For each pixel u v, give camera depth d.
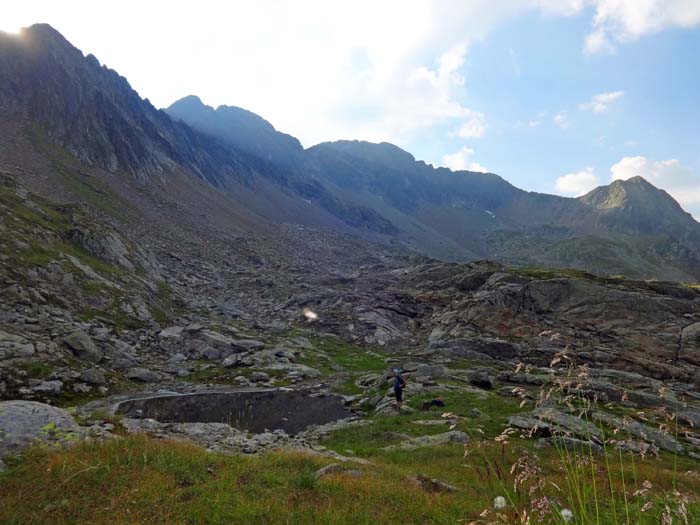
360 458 18.39
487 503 10.51
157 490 9.81
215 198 195.62
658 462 18.30
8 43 150.12
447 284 85.44
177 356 45.22
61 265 49.69
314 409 33.38
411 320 73.69
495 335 63.12
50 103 143.25
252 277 102.19
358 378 44.09
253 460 13.15
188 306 67.19
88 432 13.89
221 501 9.60
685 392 41.47
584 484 6.04
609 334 61.19
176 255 102.88
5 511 8.52
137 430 17.66
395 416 27.20
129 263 66.62
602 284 72.06
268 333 62.31
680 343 57.69
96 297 49.19
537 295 69.25
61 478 9.93
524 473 5.80
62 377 31.17
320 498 10.30
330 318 71.75
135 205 127.81
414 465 16.50
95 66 199.50
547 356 54.38
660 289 72.56
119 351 41.28
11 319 36.34
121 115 175.25
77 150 136.75
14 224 52.03
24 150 118.00
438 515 9.64
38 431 12.70
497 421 23.98
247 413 31.52
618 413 23.14
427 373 39.81
